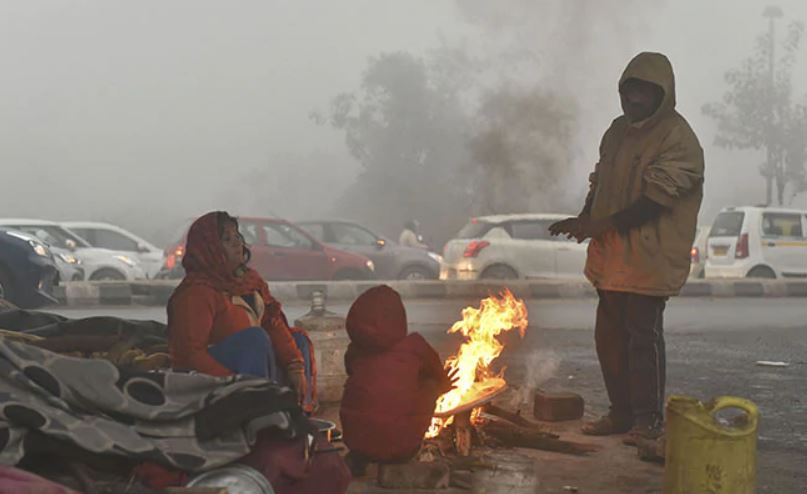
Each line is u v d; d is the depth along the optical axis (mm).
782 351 11688
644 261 6336
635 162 6477
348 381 5262
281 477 4297
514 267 24188
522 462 5730
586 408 7578
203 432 4164
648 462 5828
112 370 4191
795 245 27344
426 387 5262
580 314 16828
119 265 25516
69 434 3908
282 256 24797
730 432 4637
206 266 5051
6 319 6469
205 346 4926
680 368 10164
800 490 5492
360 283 21359
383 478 5102
